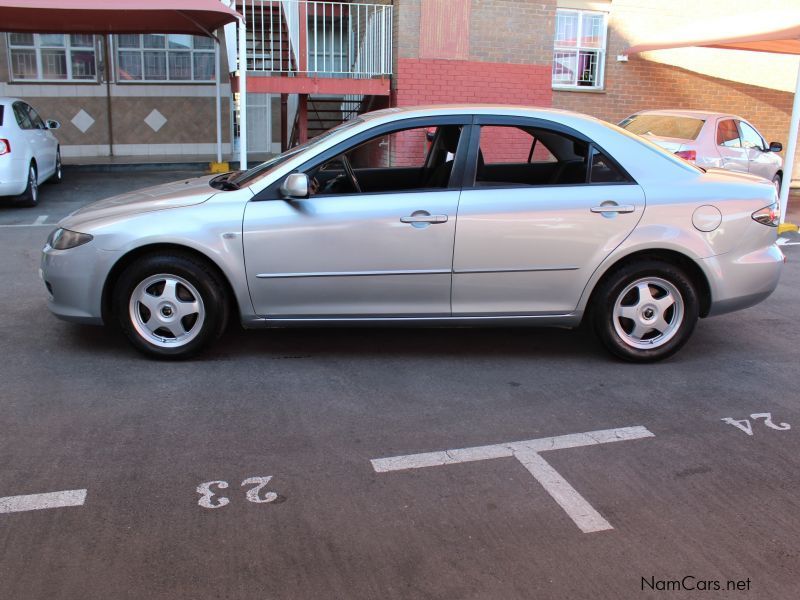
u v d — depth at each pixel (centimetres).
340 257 488
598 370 515
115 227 487
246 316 499
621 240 498
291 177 473
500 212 489
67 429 409
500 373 506
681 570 298
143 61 1723
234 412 435
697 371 518
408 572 293
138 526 321
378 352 541
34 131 1216
